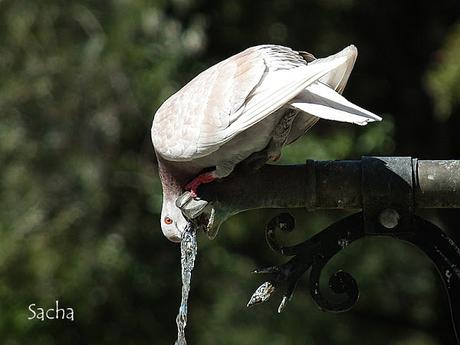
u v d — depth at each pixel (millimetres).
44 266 14570
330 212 15367
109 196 15086
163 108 7375
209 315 15094
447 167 6281
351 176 6383
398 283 16000
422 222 6320
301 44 16000
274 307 15195
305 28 16031
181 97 7230
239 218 15023
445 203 6312
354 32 16641
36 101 14945
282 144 6855
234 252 15438
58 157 15000
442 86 13430
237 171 6848
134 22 14789
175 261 15305
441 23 16703
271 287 6398
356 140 15148
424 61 16797
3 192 14859
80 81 14930
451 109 14383
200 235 15070
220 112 6781
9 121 14891
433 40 16719
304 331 15156
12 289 14516
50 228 14766
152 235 15219
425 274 16062
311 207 6520
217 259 15094
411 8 16859
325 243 6418
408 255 15828
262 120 6734
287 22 15984
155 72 14734
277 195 6570
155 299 15164
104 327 14930
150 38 14992
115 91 14930
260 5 15945
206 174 6859
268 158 6875
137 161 15227
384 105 16891
